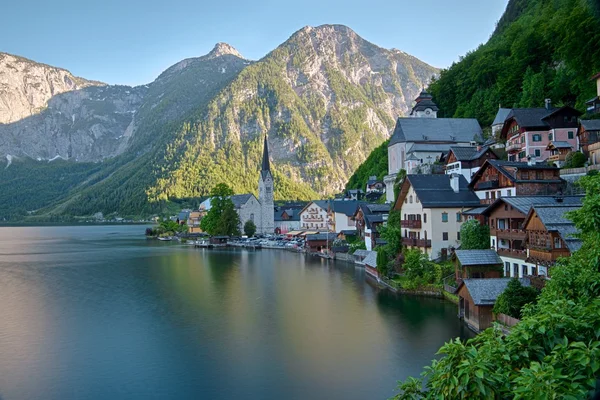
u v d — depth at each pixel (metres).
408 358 46.34
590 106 88.81
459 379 17.70
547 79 122.81
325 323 59.38
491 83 157.12
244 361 47.16
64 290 84.62
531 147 91.31
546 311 20.83
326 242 140.75
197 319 62.94
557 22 128.25
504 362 18.95
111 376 44.09
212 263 122.38
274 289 82.88
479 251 64.19
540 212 52.06
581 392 15.62
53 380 43.31
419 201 83.19
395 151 138.00
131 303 73.19
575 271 28.09
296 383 41.69
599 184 29.45
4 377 44.16
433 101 182.38
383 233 95.88
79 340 54.66
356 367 44.72
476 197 81.62
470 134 135.88
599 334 19.25
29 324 61.44
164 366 46.25
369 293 76.56
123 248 175.50
